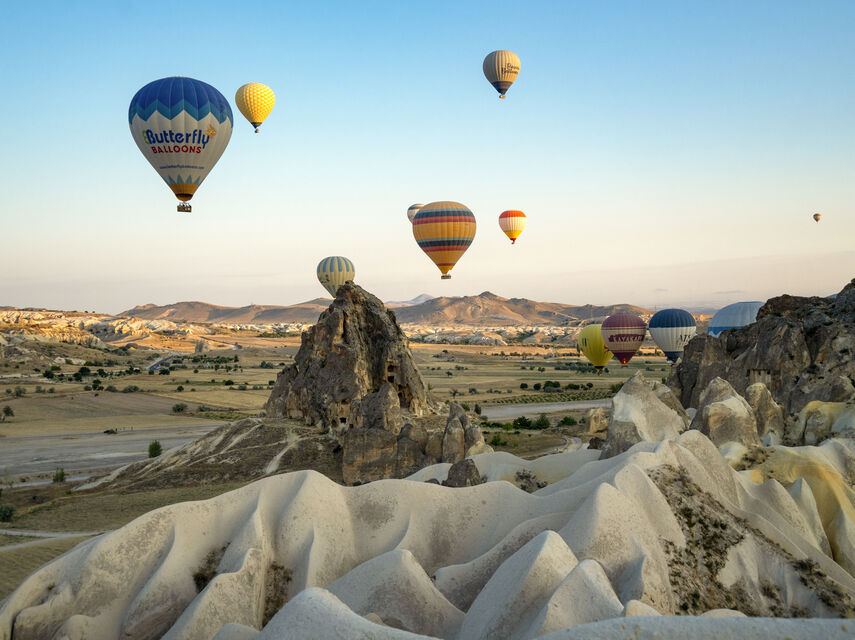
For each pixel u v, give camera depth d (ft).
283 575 120.16
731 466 157.38
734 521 126.31
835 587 117.29
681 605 106.11
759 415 193.36
